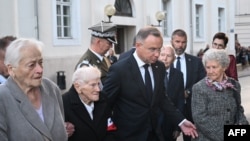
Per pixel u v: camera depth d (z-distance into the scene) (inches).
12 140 107.1
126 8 727.1
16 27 513.0
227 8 1071.6
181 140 300.4
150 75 159.3
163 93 167.3
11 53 109.7
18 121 107.8
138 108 155.8
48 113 115.2
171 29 844.6
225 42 237.8
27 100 111.0
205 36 963.3
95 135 145.6
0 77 147.7
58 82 558.9
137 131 155.9
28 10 531.5
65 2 595.8
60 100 124.8
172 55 197.9
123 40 746.2
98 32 190.7
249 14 1582.2
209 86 152.0
